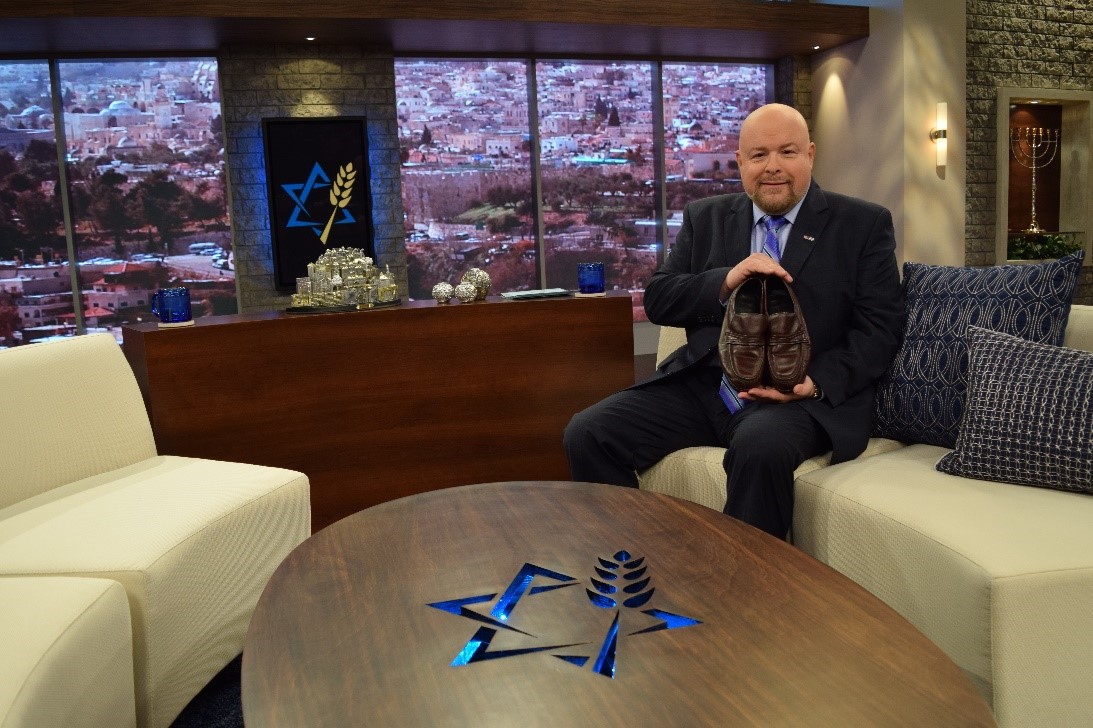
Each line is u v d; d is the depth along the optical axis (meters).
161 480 2.19
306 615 1.23
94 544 1.77
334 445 2.99
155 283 6.33
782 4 6.58
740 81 7.61
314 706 0.99
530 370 3.19
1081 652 1.48
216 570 1.93
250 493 2.11
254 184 6.24
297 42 6.14
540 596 1.26
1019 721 1.47
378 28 5.80
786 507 2.03
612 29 6.21
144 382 2.78
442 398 3.10
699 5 6.27
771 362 2.16
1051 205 7.81
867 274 2.33
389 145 6.43
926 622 1.64
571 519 1.59
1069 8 7.38
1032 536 1.55
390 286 3.26
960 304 2.18
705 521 1.56
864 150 7.15
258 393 2.88
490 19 5.76
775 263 2.19
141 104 6.18
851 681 0.98
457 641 1.13
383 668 1.07
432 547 1.48
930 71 6.80
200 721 1.88
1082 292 7.71
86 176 6.15
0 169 6.02
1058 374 1.79
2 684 1.25
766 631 1.11
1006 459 1.80
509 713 0.96
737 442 2.06
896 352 2.29
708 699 0.96
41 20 5.11
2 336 6.12
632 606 1.21
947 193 7.01
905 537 1.68
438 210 6.94
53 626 1.43
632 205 7.38
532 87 6.99
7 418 2.08
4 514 1.98
